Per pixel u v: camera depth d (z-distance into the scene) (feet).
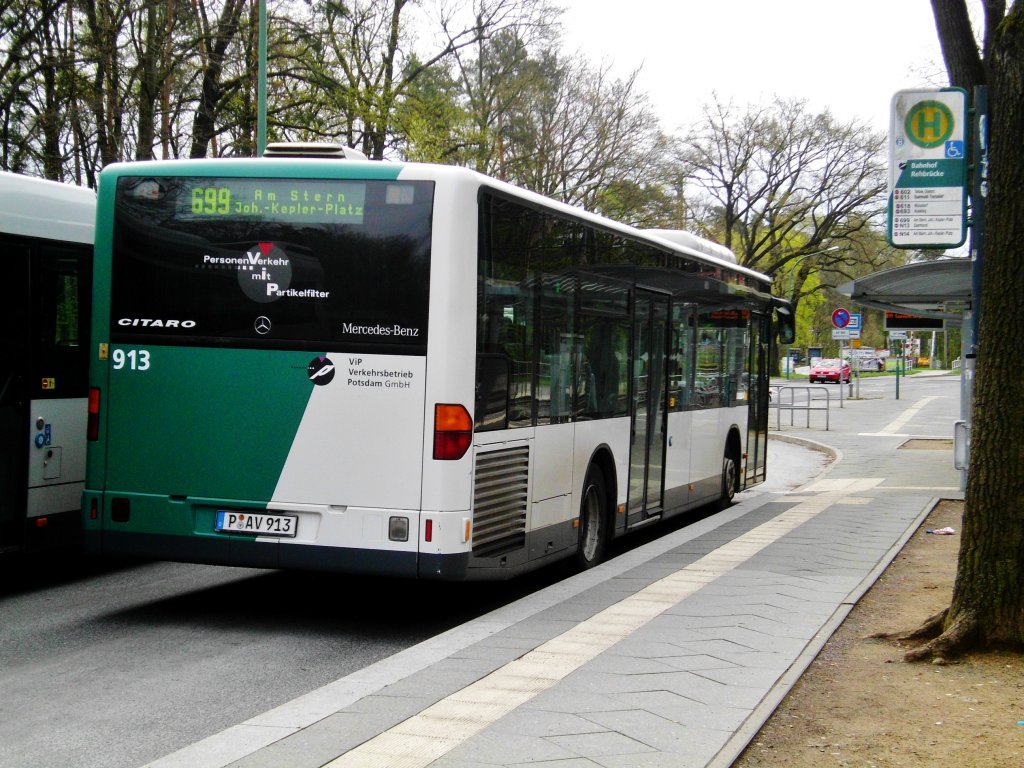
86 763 16.90
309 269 25.58
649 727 17.19
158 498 26.23
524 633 23.75
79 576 33.50
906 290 57.47
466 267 25.26
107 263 26.66
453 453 24.93
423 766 15.47
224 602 29.81
